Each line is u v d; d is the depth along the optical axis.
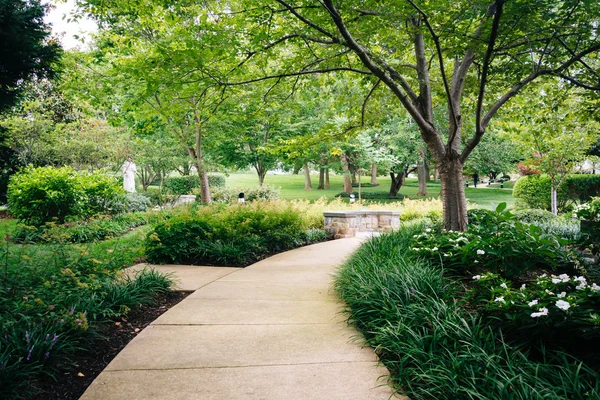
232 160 21.69
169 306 4.69
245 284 5.66
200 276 6.21
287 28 7.12
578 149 13.48
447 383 2.38
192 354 3.26
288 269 6.88
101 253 6.04
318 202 16.97
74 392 2.68
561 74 7.25
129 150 20.17
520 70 7.98
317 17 6.44
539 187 16.16
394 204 18.09
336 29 7.01
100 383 2.77
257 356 3.21
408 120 20.91
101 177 13.05
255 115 9.64
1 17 5.44
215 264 7.38
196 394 2.63
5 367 2.51
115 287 4.34
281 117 15.34
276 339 3.57
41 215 10.65
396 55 8.61
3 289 3.36
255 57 7.73
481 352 2.59
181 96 7.95
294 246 10.25
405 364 2.84
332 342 3.49
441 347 2.84
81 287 3.79
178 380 2.82
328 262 7.57
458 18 6.34
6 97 6.20
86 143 17.67
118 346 3.48
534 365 2.44
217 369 2.99
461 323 3.05
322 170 33.38
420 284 3.88
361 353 3.26
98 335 3.44
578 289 3.11
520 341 2.89
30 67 5.99
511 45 7.48
